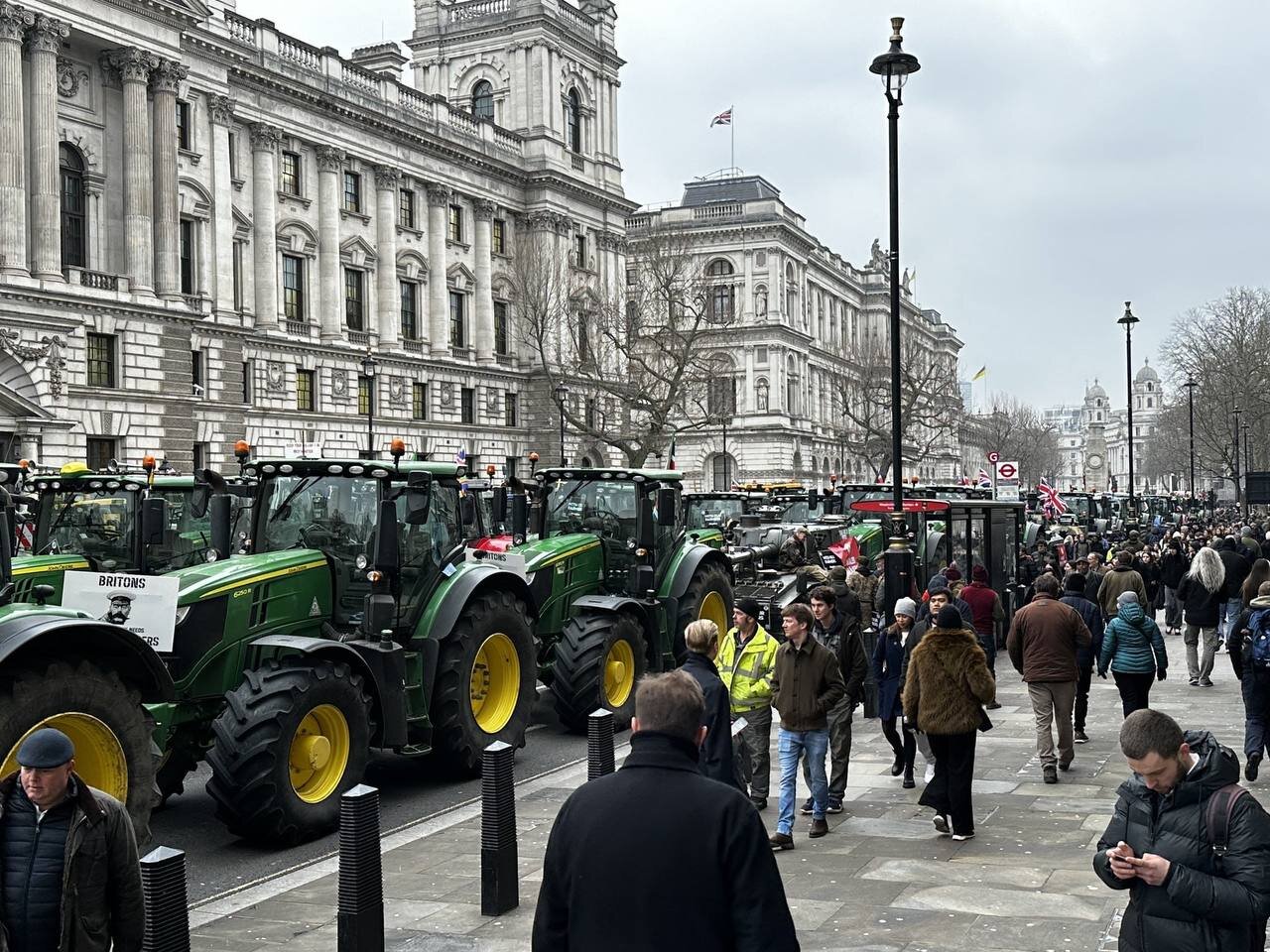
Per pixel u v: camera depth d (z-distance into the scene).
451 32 81.25
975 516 28.77
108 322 47.41
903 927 9.21
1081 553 39.84
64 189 47.62
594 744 11.32
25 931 5.98
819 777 12.12
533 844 12.04
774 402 110.69
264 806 11.95
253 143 58.91
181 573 13.03
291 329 61.09
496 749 9.95
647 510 19.61
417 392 70.19
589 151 84.25
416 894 10.48
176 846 12.63
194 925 9.81
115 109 49.03
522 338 78.06
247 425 57.50
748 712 13.02
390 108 67.12
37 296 44.44
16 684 9.53
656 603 19.30
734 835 4.75
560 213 79.88
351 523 14.25
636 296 78.88
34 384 44.41
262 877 11.45
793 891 10.27
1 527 10.48
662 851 4.72
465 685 15.06
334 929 9.63
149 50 49.16
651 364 77.44
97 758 10.25
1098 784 14.12
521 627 16.14
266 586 13.32
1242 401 88.38
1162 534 54.38
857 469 128.88
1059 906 9.62
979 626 19.33
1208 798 5.46
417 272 70.19
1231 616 22.72
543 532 20.23
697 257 112.88
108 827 6.20
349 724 12.91
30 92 45.28
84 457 46.62
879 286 143.62
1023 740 17.03
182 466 50.56
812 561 26.84
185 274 53.69
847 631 13.20
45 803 6.05
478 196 74.69
